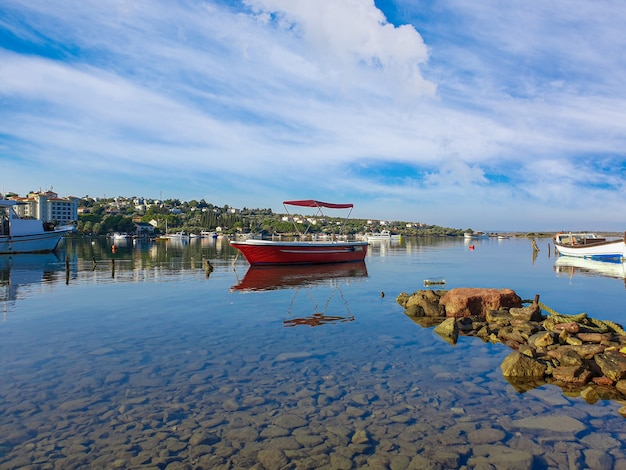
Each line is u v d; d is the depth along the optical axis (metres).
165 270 34.19
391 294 21.70
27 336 12.38
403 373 9.50
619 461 5.93
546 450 6.21
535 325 13.30
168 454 5.95
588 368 9.45
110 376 9.02
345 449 6.15
